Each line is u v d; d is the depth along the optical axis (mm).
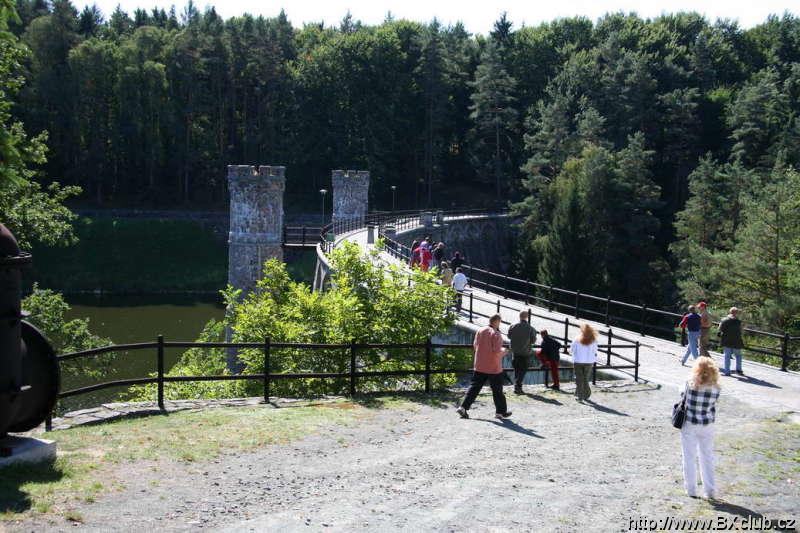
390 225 57656
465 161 110000
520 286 71000
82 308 64562
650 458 10953
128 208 89438
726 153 86500
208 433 10844
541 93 109375
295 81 100250
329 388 17625
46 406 9281
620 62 89500
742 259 36938
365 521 7922
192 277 77438
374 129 98000
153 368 41750
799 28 111875
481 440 11500
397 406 13484
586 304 58406
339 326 17656
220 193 95812
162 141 94000
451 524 7953
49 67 89875
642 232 66188
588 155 69062
